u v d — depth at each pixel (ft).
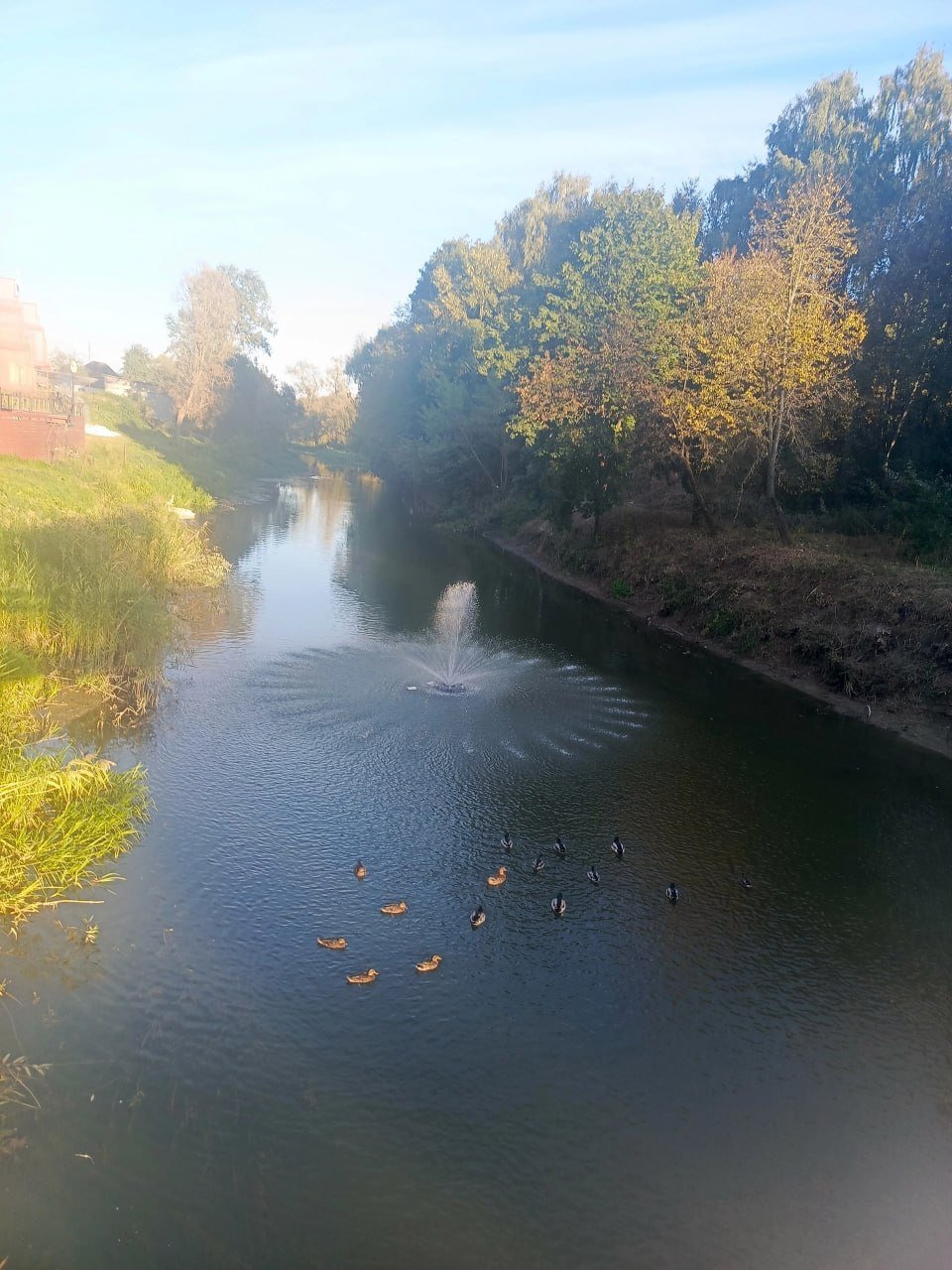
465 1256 17.63
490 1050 23.39
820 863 34.96
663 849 35.17
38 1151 19.17
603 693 55.77
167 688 48.80
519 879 32.09
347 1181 19.11
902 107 125.59
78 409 118.42
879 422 90.48
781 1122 21.70
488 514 148.56
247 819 34.71
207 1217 18.01
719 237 146.51
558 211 187.73
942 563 66.85
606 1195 19.29
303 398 441.27
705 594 75.87
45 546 56.70
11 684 41.98
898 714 52.95
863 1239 18.70
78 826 30.76
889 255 96.32
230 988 24.91
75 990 24.29
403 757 42.06
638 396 83.56
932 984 27.78
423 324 218.79
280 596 76.54
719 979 27.20
